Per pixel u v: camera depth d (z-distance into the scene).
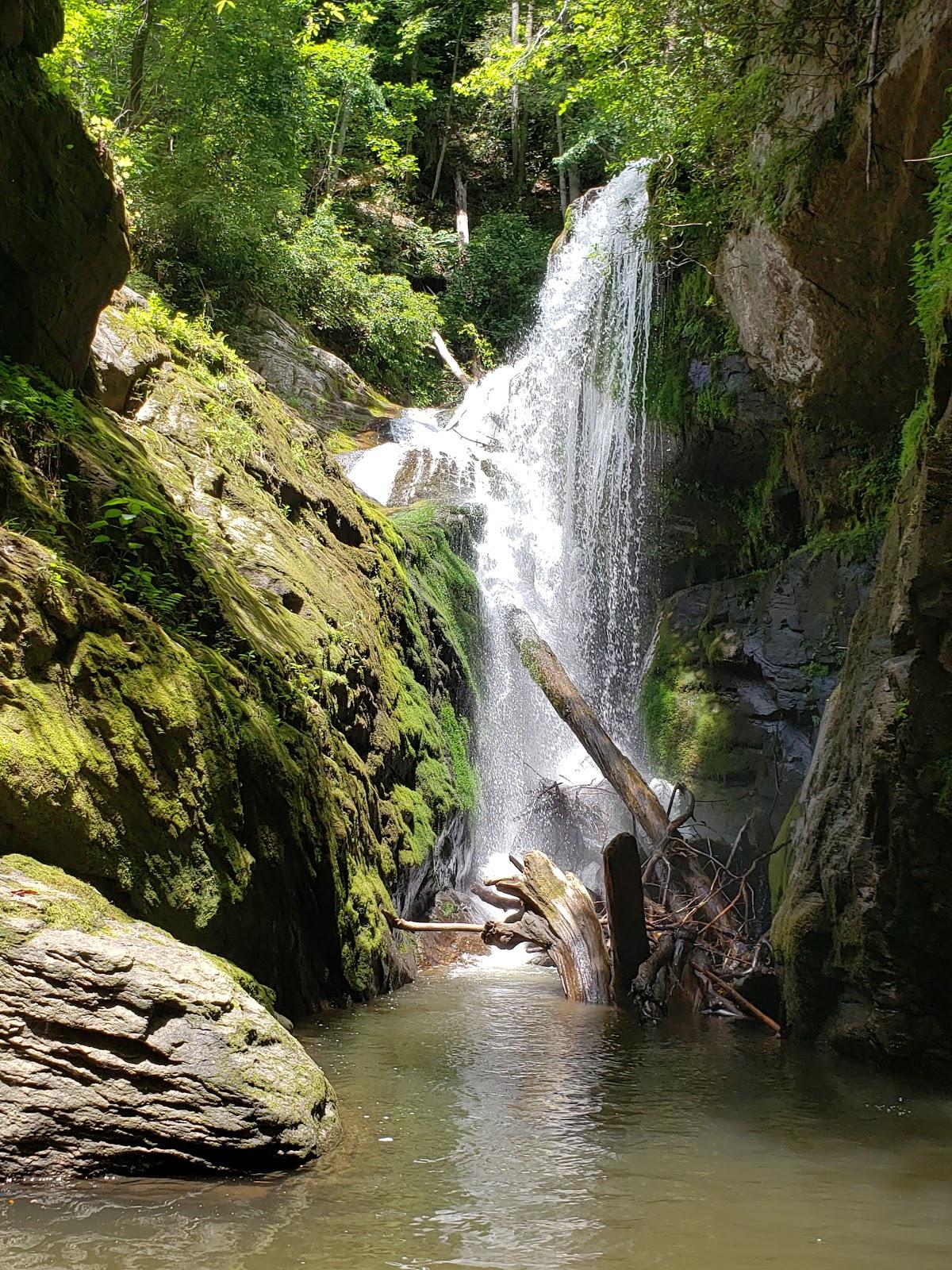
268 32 17.52
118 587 6.15
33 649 4.85
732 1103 5.77
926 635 6.48
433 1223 3.74
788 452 13.22
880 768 6.66
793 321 10.85
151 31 16.62
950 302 6.21
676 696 13.74
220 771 6.06
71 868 4.79
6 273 6.49
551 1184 4.26
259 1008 4.55
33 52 6.87
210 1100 4.07
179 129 16.83
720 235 12.27
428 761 11.13
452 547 15.17
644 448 15.56
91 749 5.00
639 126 13.65
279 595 8.47
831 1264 3.52
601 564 16.80
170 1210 3.70
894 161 8.63
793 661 12.45
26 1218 3.56
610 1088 5.99
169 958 4.36
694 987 8.83
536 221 33.62
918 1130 5.35
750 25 9.59
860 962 6.89
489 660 14.47
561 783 14.52
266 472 9.50
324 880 7.48
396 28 32.88
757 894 11.43
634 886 8.87
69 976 4.01
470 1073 6.14
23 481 5.71
